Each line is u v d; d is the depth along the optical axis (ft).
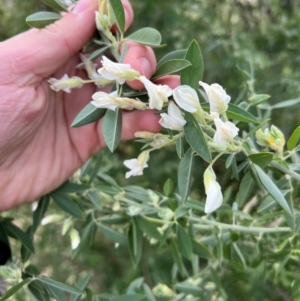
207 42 1.67
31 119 0.74
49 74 0.73
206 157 0.54
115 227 1.11
